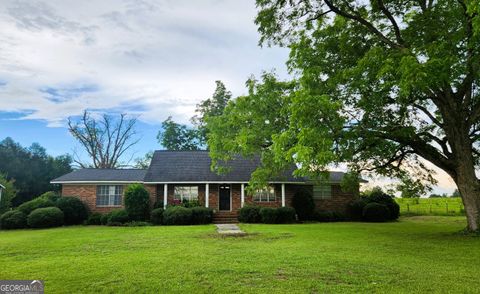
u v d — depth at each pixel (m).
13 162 37.84
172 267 7.55
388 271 7.01
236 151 14.55
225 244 11.45
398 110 13.29
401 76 9.18
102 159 44.59
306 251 9.63
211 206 24.28
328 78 12.41
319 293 5.47
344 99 12.12
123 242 12.18
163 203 23.22
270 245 11.05
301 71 13.10
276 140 10.65
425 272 6.91
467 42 9.88
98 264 7.98
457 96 12.73
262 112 13.75
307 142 9.67
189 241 12.36
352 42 13.17
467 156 13.04
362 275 6.67
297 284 6.02
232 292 5.57
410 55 9.02
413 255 8.92
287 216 21.56
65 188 24.03
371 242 11.52
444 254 9.05
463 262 7.99
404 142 13.42
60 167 42.03
